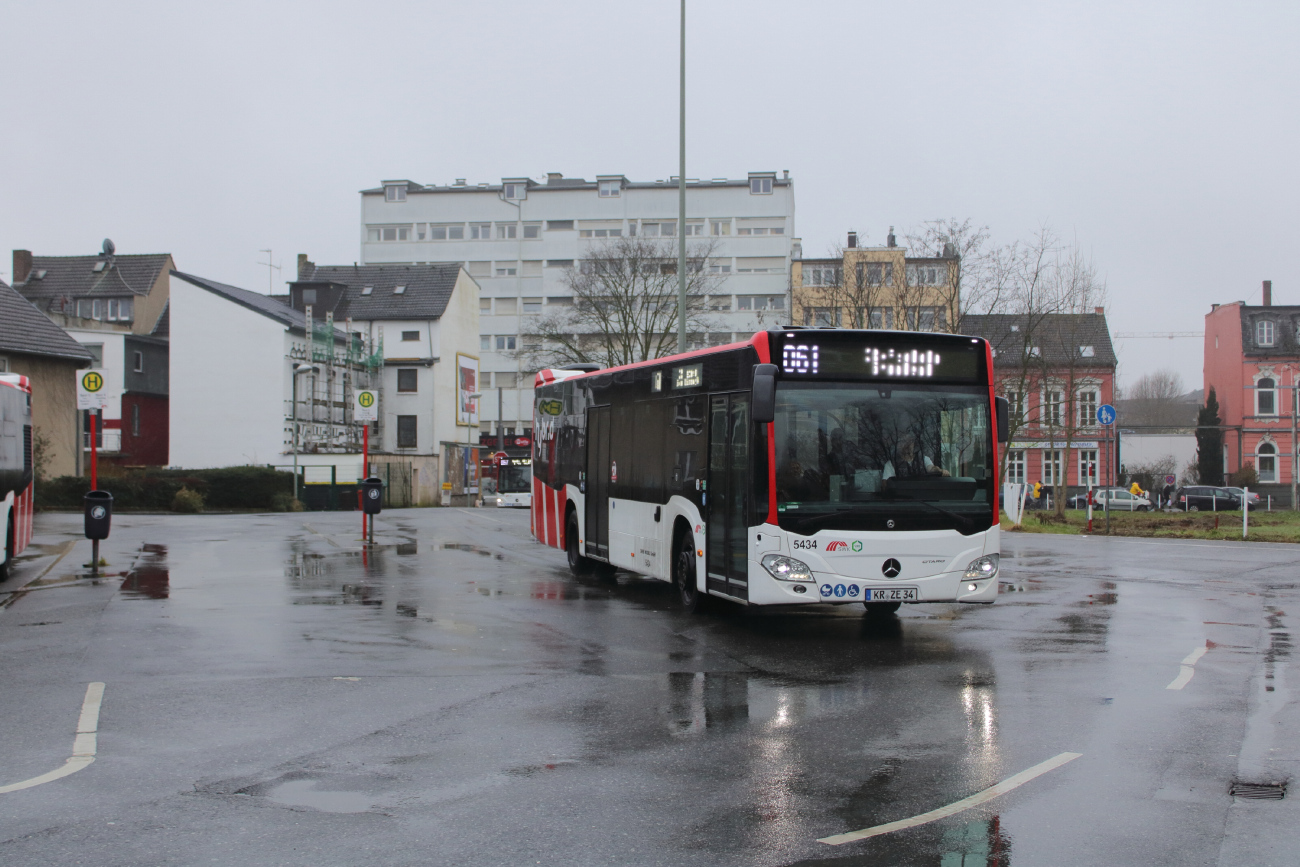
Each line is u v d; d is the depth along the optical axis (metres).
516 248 86.94
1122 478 68.25
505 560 19.95
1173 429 72.62
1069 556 22.09
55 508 37.00
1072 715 7.80
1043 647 10.86
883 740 7.07
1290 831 5.29
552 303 86.25
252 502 45.97
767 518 11.02
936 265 38.31
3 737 7.07
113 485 41.78
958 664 9.90
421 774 6.26
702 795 5.87
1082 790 5.96
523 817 5.49
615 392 15.93
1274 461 70.12
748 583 11.24
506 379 86.38
